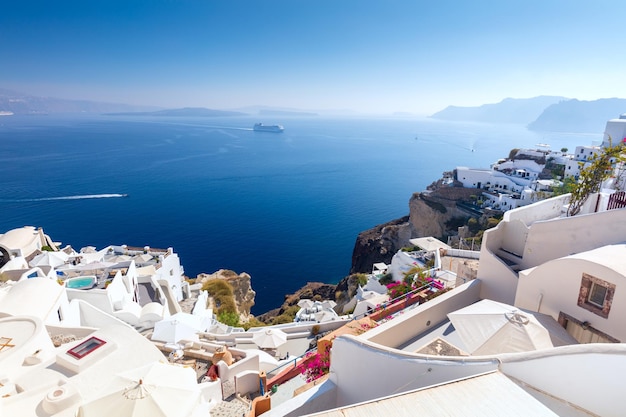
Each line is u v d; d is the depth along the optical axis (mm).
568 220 15359
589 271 11672
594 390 8000
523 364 8695
